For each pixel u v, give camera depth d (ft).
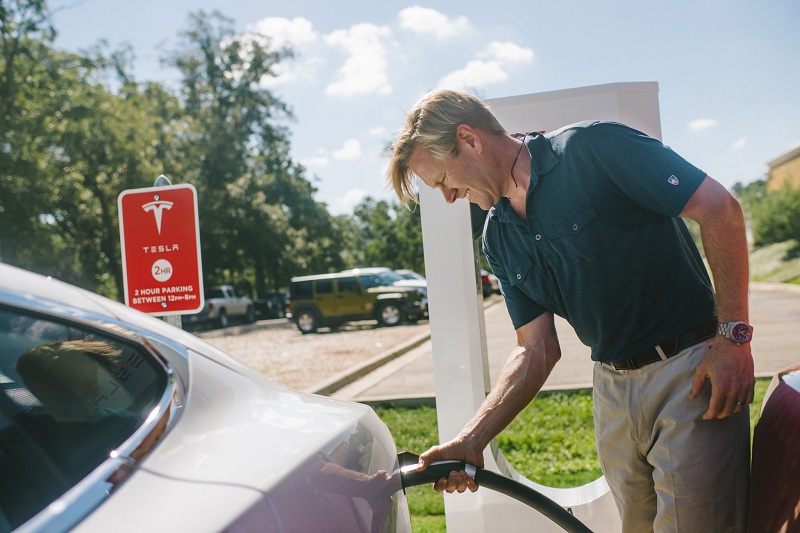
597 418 7.07
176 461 3.25
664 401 6.33
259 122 130.11
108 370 3.56
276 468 3.44
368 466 4.23
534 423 17.61
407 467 6.04
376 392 25.77
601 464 7.24
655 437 6.45
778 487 5.21
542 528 8.53
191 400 3.72
